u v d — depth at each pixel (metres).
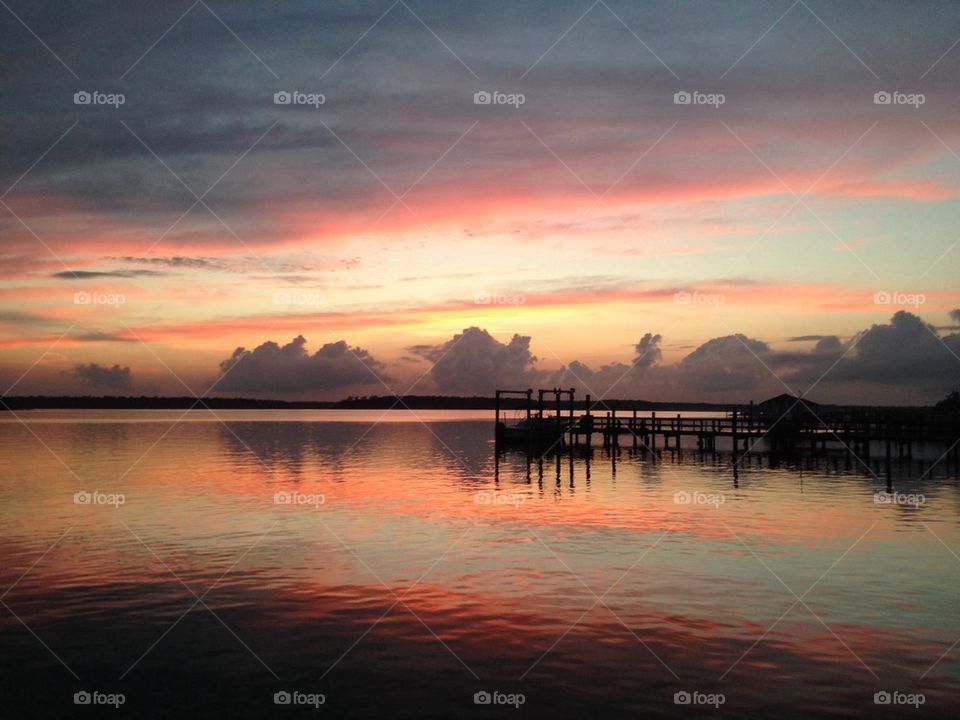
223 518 27.98
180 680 13.02
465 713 11.84
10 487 37.12
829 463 46.88
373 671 13.34
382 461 51.69
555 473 42.88
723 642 14.55
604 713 11.78
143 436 84.88
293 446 68.44
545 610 16.52
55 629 15.45
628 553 21.73
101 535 24.75
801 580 18.62
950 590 17.67
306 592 17.95
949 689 12.49
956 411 56.25
